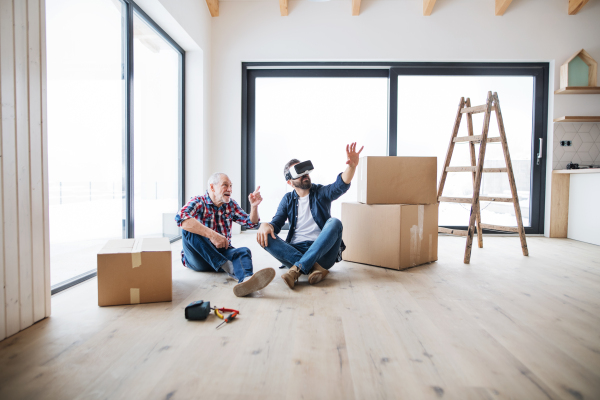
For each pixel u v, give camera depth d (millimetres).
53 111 2105
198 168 3438
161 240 1759
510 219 3648
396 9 3518
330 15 3551
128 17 2363
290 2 3566
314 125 3770
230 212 2047
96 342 1142
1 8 1113
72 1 2203
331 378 936
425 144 3680
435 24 3510
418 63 3564
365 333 1228
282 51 3586
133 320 1333
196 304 1356
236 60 3621
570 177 3457
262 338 1181
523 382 924
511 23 3467
